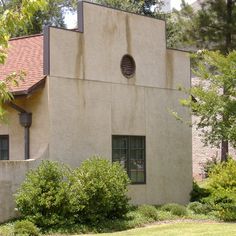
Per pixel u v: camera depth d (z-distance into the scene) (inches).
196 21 1184.8
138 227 649.0
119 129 770.8
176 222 693.9
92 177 634.8
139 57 807.7
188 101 765.3
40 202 598.2
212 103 742.5
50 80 685.9
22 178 642.8
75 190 625.9
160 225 663.1
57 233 590.6
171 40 1371.8
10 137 717.3
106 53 759.7
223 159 1107.3
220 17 1171.9
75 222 623.8
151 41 827.4
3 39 258.2
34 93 692.7
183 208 744.3
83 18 730.8
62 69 701.3
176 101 856.3
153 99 823.1
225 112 735.1
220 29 1179.3
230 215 710.5
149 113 815.7
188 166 869.2
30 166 653.3
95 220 629.3
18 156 706.8
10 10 259.6
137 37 805.9
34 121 695.1
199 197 854.5
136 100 798.5
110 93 761.6
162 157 829.8
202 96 748.0
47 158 675.4
